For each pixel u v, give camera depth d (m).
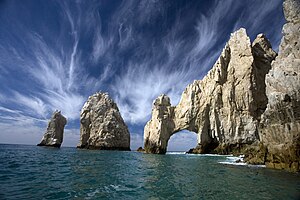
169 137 67.00
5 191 11.96
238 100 61.69
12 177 16.53
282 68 26.64
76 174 19.67
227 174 20.84
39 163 27.62
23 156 38.69
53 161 31.33
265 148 29.20
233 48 66.62
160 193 13.01
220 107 62.84
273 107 25.00
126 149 99.25
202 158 43.34
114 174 20.52
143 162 33.91
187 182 16.64
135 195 12.47
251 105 59.94
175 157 46.31
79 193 12.49
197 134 65.31
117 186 14.85
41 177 17.17
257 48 68.19
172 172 22.48
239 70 63.44
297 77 23.97
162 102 69.06
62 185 14.45
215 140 62.47
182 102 69.31
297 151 22.30
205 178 18.50
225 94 63.06
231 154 57.78
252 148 35.94
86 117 97.31
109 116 97.19
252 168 25.59
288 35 29.02
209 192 13.29
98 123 95.88
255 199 11.70
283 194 12.84
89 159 37.97
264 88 63.00
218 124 61.69
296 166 22.25
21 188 12.89
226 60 67.12
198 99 66.44
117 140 95.62
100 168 25.06
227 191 13.58
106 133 93.81
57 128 106.25
